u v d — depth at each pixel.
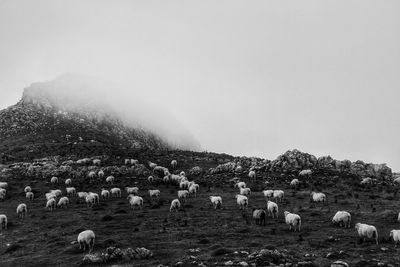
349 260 26.98
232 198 58.75
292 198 56.31
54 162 94.38
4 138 142.62
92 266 28.39
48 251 33.88
